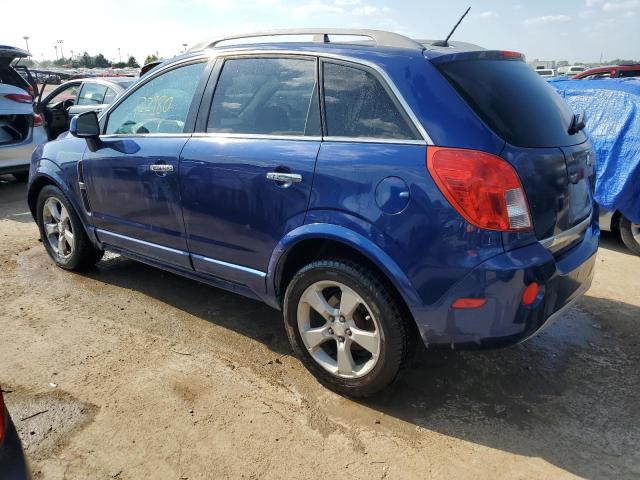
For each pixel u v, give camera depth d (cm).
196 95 339
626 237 522
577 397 297
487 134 237
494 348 245
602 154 517
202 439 259
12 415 272
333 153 269
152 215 363
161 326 369
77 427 265
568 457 251
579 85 578
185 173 330
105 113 402
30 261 489
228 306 402
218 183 314
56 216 457
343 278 272
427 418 278
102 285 436
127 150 370
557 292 253
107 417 273
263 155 294
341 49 283
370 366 275
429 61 256
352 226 260
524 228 237
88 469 240
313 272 283
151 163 351
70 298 411
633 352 344
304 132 286
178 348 341
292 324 302
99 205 403
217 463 245
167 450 252
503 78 271
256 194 297
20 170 737
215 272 339
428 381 310
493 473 241
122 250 406
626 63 1686
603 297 425
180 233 349
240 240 314
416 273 245
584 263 278
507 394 299
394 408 286
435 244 239
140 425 268
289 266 308
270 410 281
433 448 256
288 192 283
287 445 256
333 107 277
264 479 236
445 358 334
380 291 261
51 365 318
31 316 379
